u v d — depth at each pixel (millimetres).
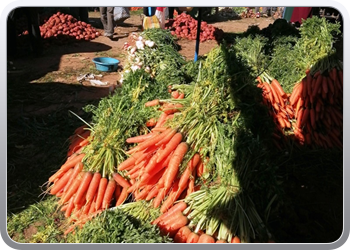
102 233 2615
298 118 4512
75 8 13008
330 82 4492
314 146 4434
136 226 2764
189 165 3041
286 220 2922
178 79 4781
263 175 2744
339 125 4539
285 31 6281
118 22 11484
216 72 3303
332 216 3256
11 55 8906
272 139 4176
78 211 3270
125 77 4867
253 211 2711
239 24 15219
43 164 4398
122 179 3330
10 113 5762
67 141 4844
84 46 10414
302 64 4941
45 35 10164
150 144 3121
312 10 8742
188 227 2768
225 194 2760
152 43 6316
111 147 3414
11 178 4105
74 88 6926
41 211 3516
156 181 3168
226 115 3229
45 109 5969
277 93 4578
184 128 3178
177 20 12281
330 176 3803
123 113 3764
